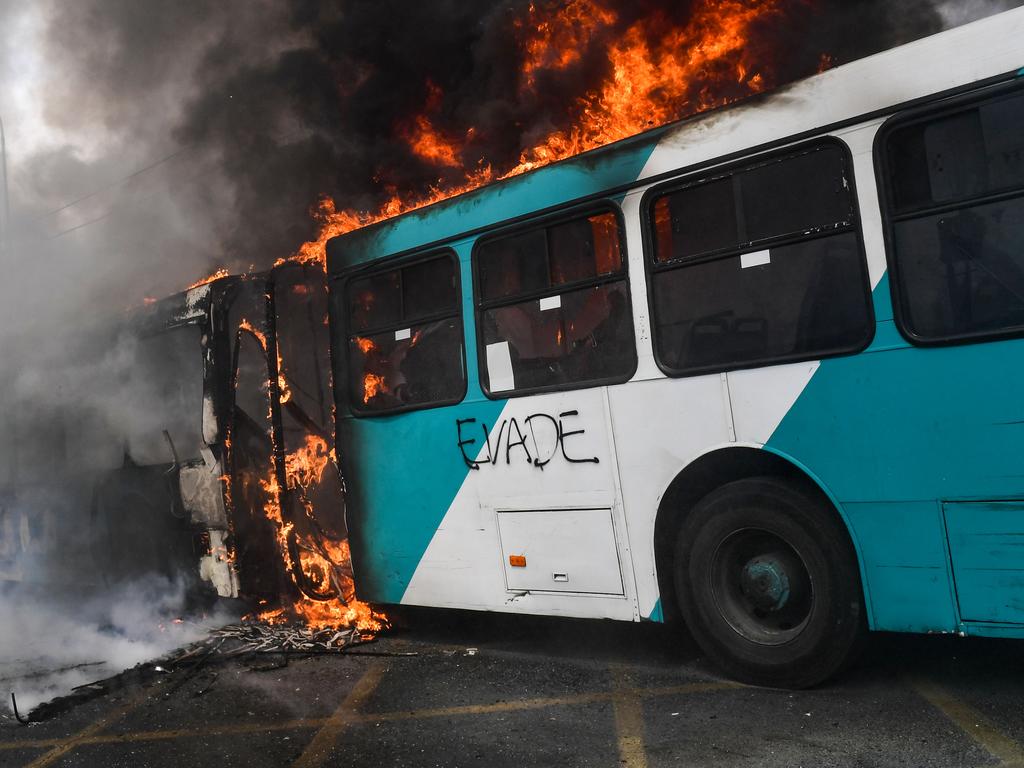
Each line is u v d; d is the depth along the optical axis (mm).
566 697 4301
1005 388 3479
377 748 3822
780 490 4027
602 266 4719
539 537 4891
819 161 3996
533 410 4934
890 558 3734
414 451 5523
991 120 3561
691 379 4328
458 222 5379
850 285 3879
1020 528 3432
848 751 3307
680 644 5090
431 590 5406
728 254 4246
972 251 3582
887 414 3750
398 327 5707
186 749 4059
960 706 3658
